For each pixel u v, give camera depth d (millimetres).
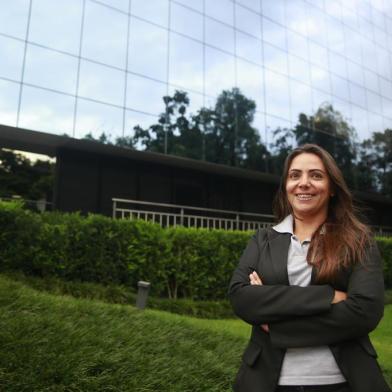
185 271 8469
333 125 16438
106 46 10734
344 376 1425
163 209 12219
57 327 3711
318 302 1406
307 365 1441
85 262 7113
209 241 8859
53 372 2918
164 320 5086
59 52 9906
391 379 4488
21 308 4152
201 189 13211
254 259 1691
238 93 13430
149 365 3469
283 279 1559
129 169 11742
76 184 10766
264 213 14758
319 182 1681
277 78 14773
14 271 6500
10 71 9180
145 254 7812
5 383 2738
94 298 6430
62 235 6977
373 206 18953
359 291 1412
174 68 11992
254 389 1478
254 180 14438
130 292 7410
